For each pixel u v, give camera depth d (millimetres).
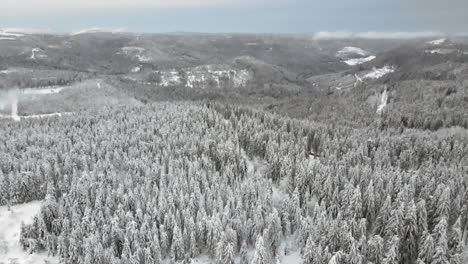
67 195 64562
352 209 61188
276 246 57281
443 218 49875
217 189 69250
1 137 104438
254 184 72188
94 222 56156
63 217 59625
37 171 73938
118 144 95188
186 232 57188
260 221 58219
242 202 66812
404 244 52562
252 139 103000
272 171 85125
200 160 84750
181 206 62375
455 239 50000
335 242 52969
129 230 54844
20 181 71562
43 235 58312
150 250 53344
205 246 58875
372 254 49844
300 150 99375
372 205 61906
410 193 64250
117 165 84938
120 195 66000
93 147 91750
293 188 74750
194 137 99125
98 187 68375
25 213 68062
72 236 53375
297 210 61156
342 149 103500
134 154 88562
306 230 57062
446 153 104188
